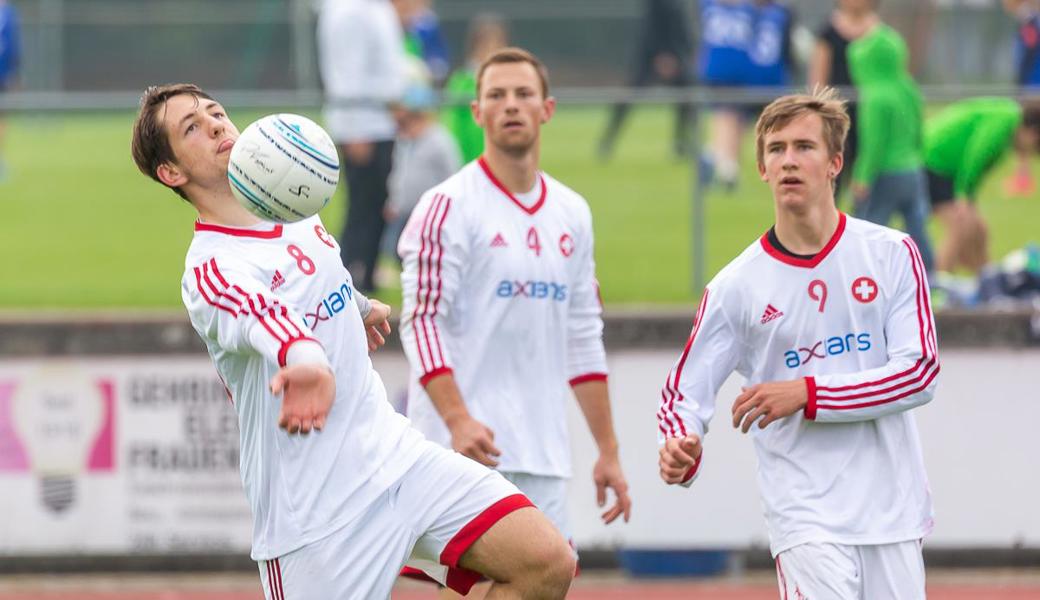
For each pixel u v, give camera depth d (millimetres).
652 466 32312
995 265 35031
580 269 23281
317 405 15336
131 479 32781
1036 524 32281
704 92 36469
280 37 82250
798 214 18969
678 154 36531
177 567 33188
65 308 36219
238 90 81688
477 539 17156
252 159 16062
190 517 32781
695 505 32281
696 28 54125
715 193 36469
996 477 32250
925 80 68312
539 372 22688
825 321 19094
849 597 18453
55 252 38719
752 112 39562
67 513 32812
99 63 80500
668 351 32250
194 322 16906
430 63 58750
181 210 40875
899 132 34719
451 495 17250
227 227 16922
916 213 35062
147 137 17078
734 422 18656
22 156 40156
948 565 33188
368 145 36156
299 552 16875
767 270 19219
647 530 32344
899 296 19047
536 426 22609
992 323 32156
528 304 22531
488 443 21672
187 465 32719
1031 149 34812
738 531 32219
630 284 36375
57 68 79375
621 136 36906
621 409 32312
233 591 32156
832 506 18703
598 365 23516
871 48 34719
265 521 17172
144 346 32625
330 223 39000
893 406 18562
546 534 17188
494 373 22484
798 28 62500
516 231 22531
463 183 22656
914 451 19156
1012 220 35000
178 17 81562
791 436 18969
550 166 37375
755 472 32125
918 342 18766
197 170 16922
